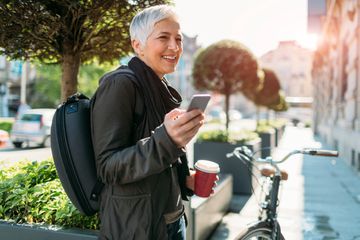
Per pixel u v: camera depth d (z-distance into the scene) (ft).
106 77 5.02
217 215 15.43
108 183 4.88
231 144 21.76
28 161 11.76
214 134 23.52
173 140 4.35
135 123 5.08
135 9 10.35
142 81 5.12
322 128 72.13
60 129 5.43
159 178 5.17
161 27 5.24
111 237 4.99
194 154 22.59
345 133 36.91
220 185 16.31
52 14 9.97
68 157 5.35
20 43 10.56
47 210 8.20
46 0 9.77
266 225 9.03
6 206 8.73
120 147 4.80
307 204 19.74
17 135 47.98
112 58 13.51
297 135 85.05
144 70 5.22
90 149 5.45
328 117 60.08
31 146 50.65
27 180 9.63
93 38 11.64
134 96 5.00
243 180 21.57
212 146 22.12
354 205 19.57
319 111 82.43
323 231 15.34
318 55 73.61
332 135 51.93
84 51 11.92
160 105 5.24
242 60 27.58
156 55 5.28
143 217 4.94
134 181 4.71
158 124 5.18
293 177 28.09
